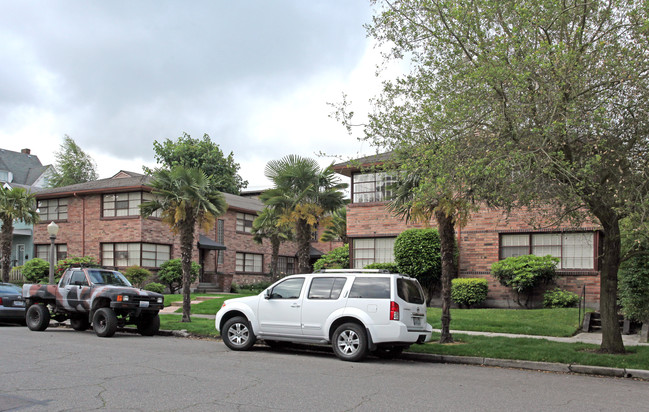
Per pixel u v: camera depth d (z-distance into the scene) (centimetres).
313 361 1163
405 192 1406
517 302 2067
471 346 1301
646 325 1489
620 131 1096
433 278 2211
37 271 3034
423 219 1484
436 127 1130
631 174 1077
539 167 1028
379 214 2416
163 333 1677
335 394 809
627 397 855
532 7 1104
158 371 974
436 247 2197
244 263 3850
